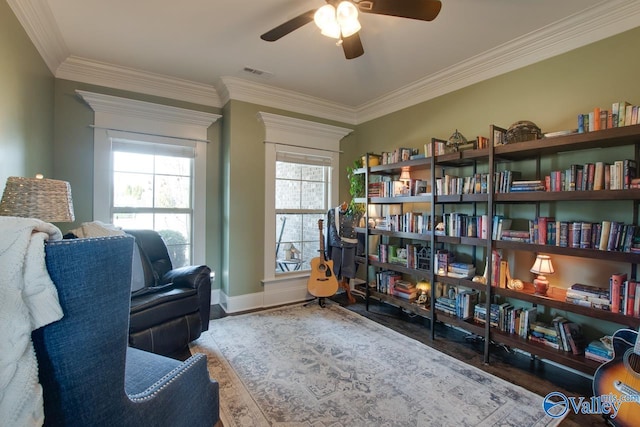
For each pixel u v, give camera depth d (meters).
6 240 0.65
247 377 1.99
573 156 2.18
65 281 0.70
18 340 0.64
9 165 1.81
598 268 2.07
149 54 2.64
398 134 3.58
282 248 3.79
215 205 3.54
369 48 2.50
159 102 3.21
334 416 1.63
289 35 2.34
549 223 2.04
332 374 2.04
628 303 1.71
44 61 2.42
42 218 1.60
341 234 3.71
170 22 2.18
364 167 3.45
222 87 3.28
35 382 0.67
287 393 1.83
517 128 2.22
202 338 2.58
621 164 1.76
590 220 2.10
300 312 3.27
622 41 1.96
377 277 3.44
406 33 2.27
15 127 1.88
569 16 2.05
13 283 0.64
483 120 2.73
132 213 3.10
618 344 1.61
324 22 1.67
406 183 3.06
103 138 2.90
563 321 2.04
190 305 2.35
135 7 2.02
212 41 2.44
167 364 1.21
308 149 3.81
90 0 1.94
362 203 3.65
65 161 2.77
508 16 2.06
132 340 1.96
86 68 2.80
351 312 3.29
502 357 2.33
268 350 2.37
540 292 2.11
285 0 1.94
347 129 4.05
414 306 2.89
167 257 2.81
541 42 2.29
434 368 2.14
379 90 3.42
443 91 3.07
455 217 2.57
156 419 0.96
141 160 3.15
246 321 2.98
